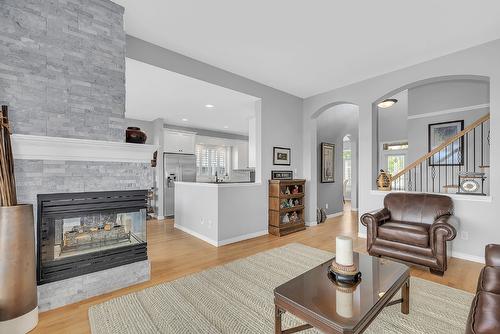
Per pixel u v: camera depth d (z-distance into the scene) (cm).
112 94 238
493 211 293
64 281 212
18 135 185
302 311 137
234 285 243
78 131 220
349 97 442
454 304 205
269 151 459
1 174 175
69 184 218
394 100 464
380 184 401
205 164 801
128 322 184
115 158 241
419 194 339
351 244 169
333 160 643
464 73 314
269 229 457
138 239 261
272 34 283
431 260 264
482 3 228
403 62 353
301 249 357
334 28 270
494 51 293
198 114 573
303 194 491
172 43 304
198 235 430
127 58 285
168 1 228
